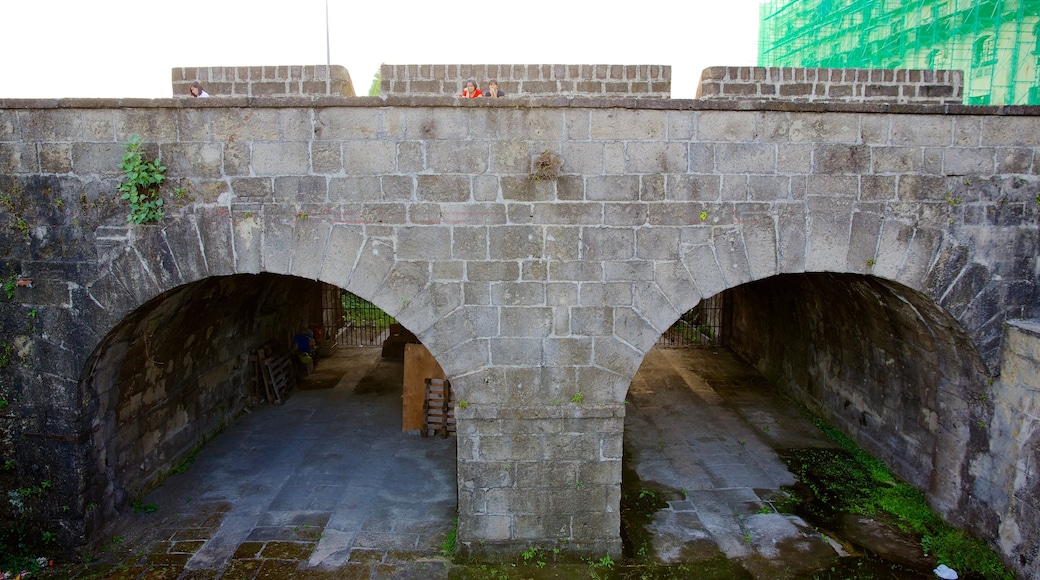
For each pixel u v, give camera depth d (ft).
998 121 20.48
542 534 21.91
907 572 21.66
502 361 20.94
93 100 19.51
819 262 20.80
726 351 51.65
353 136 19.85
